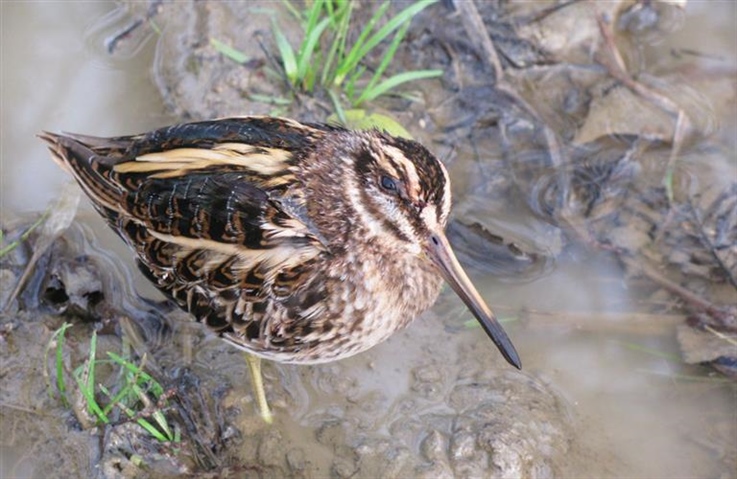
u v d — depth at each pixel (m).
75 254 11.66
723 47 13.56
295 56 13.11
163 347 10.99
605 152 12.70
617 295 11.49
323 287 9.66
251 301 9.64
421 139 12.74
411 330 11.23
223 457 10.20
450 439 10.30
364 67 12.86
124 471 9.90
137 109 12.97
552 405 10.64
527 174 12.52
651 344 11.13
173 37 13.45
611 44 13.41
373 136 9.84
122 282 11.46
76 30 13.71
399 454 10.17
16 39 13.59
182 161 9.62
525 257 11.82
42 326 11.04
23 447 10.19
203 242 9.53
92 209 12.08
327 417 10.53
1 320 11.05
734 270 11.62
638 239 11.94
